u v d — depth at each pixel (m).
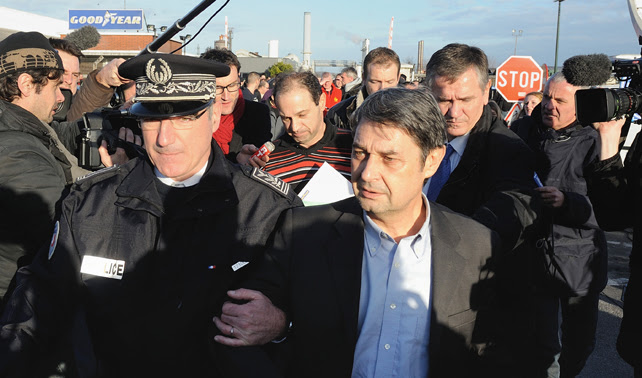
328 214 1.56
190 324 1.53
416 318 1.49
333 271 1.49
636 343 2.12
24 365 1.46
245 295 1.45
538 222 1.95
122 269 1.54
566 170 2.95
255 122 3.56
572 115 2.99
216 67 1.60
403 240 1.51
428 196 2.28
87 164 2.21
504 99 7.46
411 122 1.36
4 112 1.98
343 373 1.47
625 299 2.19
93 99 2.97
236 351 1.43
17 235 1.95
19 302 1.50
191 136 1.56
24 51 2.11
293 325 1.52
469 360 1.56
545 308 2.82
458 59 2.04
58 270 1.53
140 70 1.54
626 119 2.25
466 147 2.14
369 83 4.19
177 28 2.46
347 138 2.86
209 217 1.58
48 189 1.94
